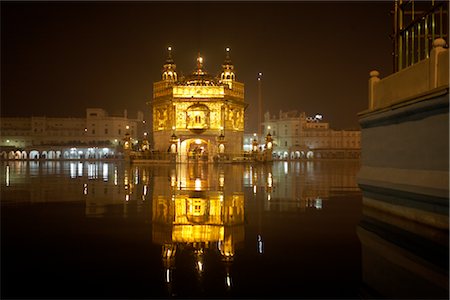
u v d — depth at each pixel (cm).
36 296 396
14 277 453
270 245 601
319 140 9656
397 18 965
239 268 488
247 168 3731
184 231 702
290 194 1316
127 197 1214
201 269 483
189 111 5744
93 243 611
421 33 908
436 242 627
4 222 789
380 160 923
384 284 430
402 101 779
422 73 766
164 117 6066
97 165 4744
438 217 667
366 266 496
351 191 1417
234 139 6066
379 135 927
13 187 1570
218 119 5800
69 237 652
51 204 1052
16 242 618
